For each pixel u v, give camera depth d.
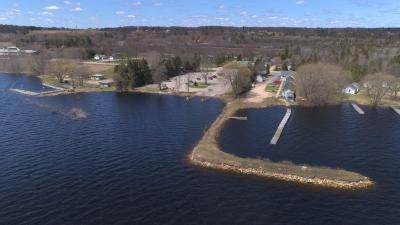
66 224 76.56
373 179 98.38
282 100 194.12
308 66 193.38
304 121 156.62
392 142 129.25
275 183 94.81
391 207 83.50
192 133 138.62
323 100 186.50
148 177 98.75
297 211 81.56
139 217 79.25
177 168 104.81
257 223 76.88
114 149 120.44
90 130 141.88
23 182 95.19
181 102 195.00
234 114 168.12
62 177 98.38
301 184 94.25
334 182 94.56
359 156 115.56
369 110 176.38
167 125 149.62
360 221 78.00
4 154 114.94
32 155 114.44
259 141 129.88
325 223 77.12
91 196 88.12
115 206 83.56
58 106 184.38
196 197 87.75
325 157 114.75
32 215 79.69
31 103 190.88
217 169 103.94
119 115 166.25
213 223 76.94
